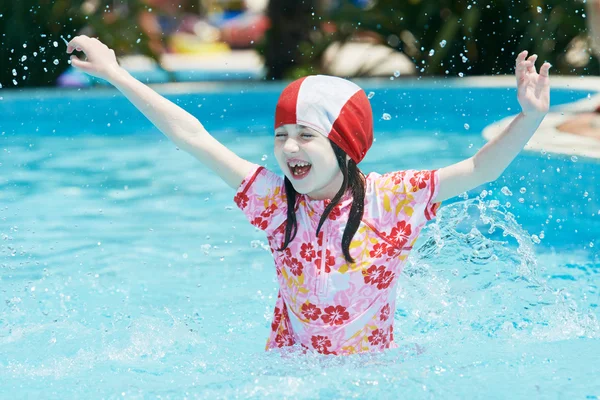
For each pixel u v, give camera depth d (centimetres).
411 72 2061
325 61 2138
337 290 442
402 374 404
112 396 393
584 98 1429
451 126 1446
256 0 3375
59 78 1912
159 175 1110
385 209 446
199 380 420
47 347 506
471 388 383
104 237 817
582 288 634
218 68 2723
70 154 1255
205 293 650
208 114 1630
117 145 1327
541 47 1892
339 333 447
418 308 562
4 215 900
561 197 870
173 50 2939
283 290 462
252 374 418
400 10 2078
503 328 523
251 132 1444
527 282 600
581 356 439
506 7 1933
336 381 393
